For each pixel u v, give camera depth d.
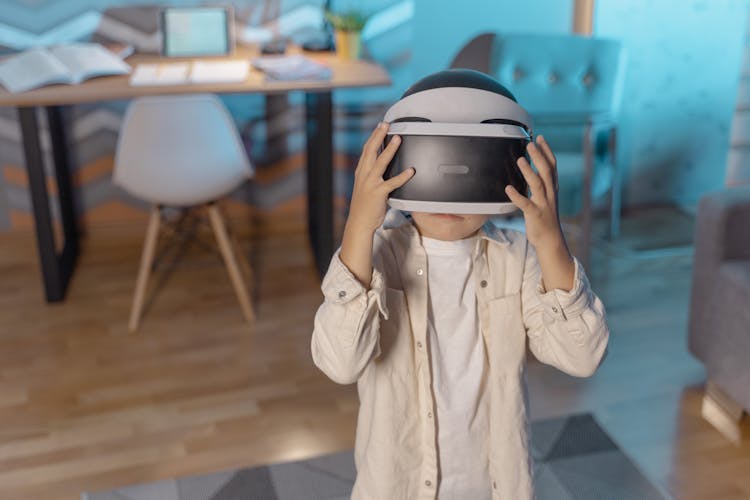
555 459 1.97
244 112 3.24
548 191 0.91
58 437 2.07
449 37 3.29
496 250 1.09
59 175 2.99
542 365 2.36
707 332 2.11
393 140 0.89
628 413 2.14
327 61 2.91
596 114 2.84
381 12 3.20
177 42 2.94
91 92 2.48
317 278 2.94
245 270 2.97
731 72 2.98
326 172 2.74
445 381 1.08
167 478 1.92
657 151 3.22
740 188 2.13
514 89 2.91
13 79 2.54
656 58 3.09
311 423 2.12
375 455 1.10
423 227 1.03
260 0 3.13
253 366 2.38
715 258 2.06
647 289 2.84
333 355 1.00
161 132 2.40
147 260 2.55
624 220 3.33
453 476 1.11
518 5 3.29
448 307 1.08
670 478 1.90
